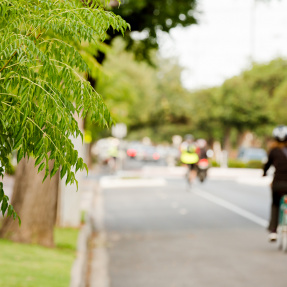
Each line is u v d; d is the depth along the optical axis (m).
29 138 4.30
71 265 12.12
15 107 4.25
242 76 85.31
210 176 55.53
